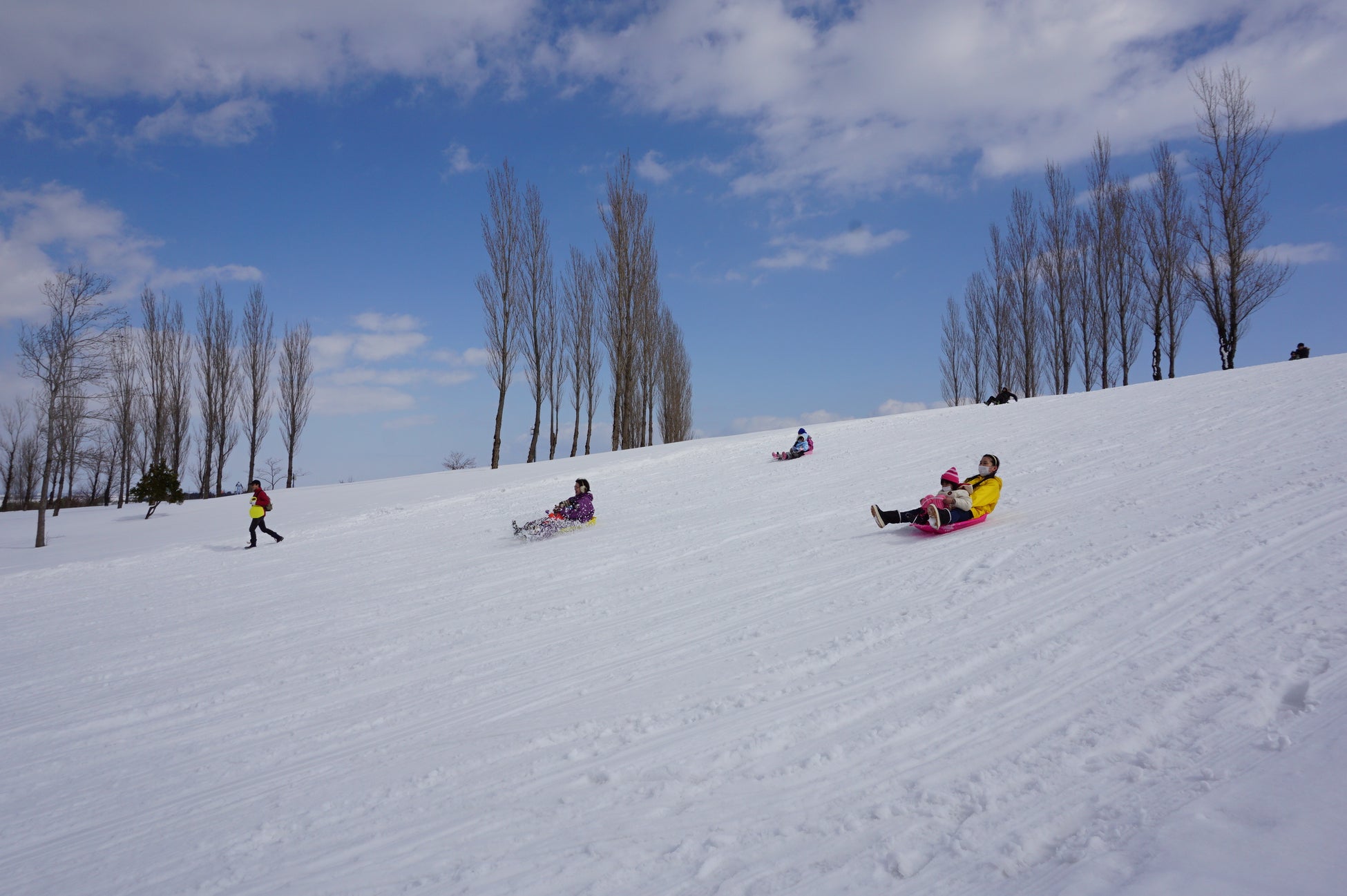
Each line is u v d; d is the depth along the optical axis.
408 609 9.55
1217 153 36.16
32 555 21.69
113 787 5.06
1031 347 48.22
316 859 3.49
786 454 19.88
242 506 30.80
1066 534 7.17
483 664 6.62
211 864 3.64
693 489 17.44
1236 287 35.81
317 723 5.76
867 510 11.11
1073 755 3.19
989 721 3.70
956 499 8.38
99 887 3.61
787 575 7.96
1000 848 2.62
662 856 2.97
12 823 4.66
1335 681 3.32
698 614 7.06
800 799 3.26
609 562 10.55
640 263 46.44
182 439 47.31
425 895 2.96
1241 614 4.36
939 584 6.49
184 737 5.91
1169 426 12.50
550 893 2.82
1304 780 2.61
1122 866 2.34
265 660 7.98
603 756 4.11
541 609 8.41
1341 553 4.99
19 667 9.06
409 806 3.91
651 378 49.62
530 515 17.84
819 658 5.16
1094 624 4.74
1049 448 12.94
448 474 33.22
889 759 3.49
